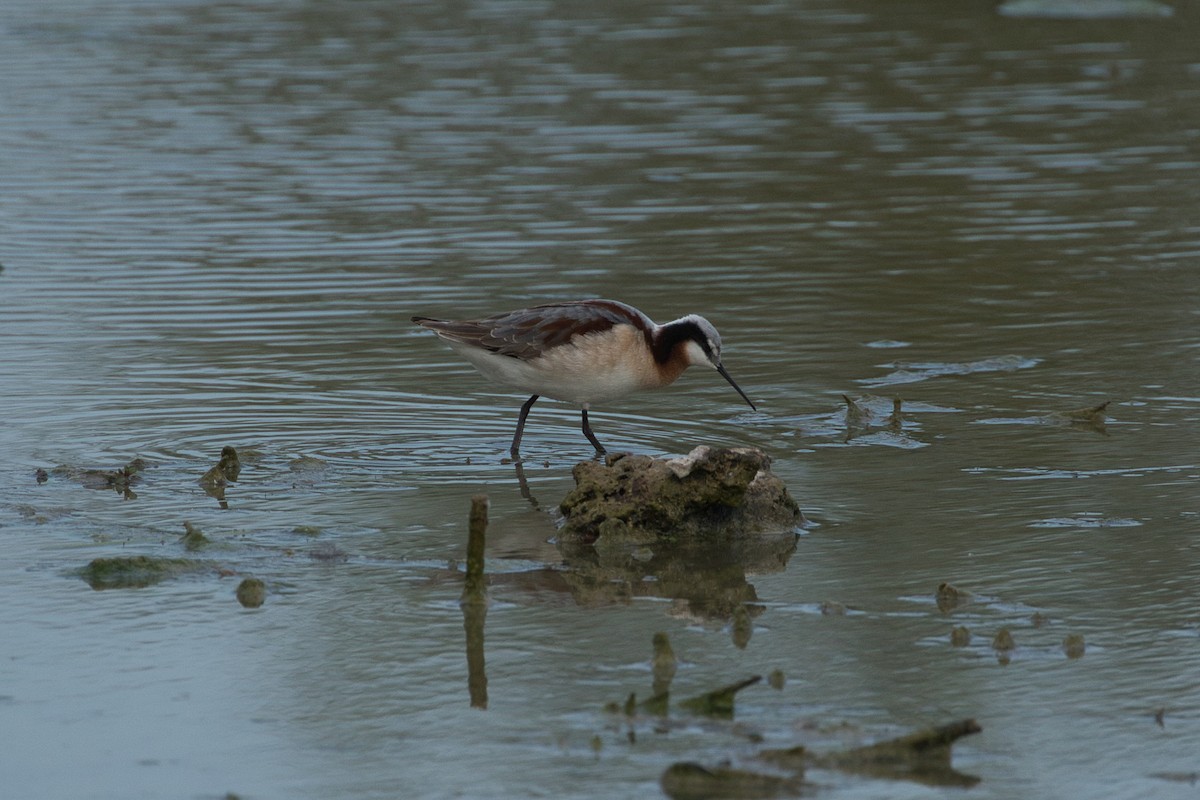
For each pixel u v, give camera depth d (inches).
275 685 396.5
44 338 745.0
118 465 573.0
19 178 1058.7
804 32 1509.6
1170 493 535.5
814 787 341.1
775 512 515.2
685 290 821.2
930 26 1533.0
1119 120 1184.8
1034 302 799.1
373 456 592.4
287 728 372.8
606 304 601.0
